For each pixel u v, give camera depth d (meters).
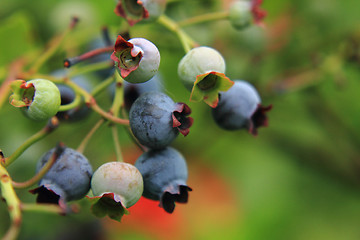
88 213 0.32
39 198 0.24
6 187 0.22
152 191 0.24
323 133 0.34
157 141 0.24
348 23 0.34
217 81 0.24
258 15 0.28
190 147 0.34
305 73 0.34
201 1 0.31
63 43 0.28
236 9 0.28
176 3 0.31
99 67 0.27
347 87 0.35
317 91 0.34
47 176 0.24
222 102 0.26
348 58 0.34
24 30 0.30
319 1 0.34
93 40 0.30
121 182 0.23
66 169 0.24
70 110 0.25
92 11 0.32
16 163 0.30
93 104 0.24
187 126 0.24
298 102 0.34
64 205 0.23
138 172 0.24
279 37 0.34
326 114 0.34
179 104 0.24
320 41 0.34
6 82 0.27
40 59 0.28
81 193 0.24
